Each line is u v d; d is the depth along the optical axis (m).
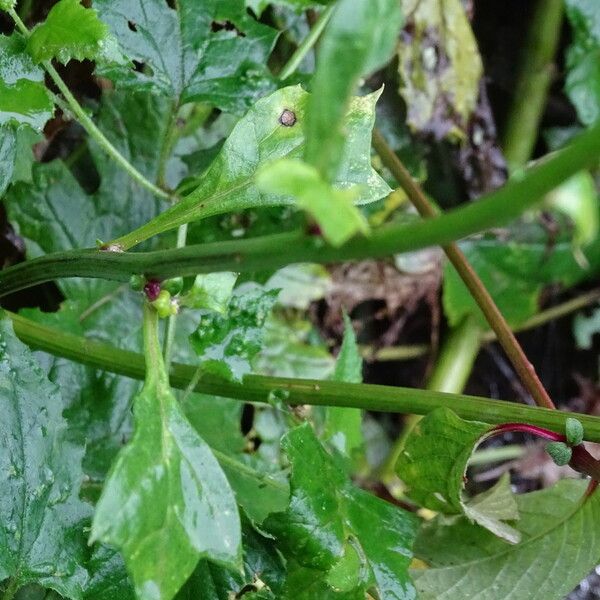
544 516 0.35
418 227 0.20
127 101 0.41
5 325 0.29
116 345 0.41
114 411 0.37
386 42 0.19
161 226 0.27
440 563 0.35
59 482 0.28
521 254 0.60
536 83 0.60
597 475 0.30
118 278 0.26
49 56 0.29
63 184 0.39
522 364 0.35
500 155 0.57
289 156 0.27
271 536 0.29
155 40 0.32
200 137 0.43
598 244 0.61
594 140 0.18
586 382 0.66
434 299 0.60
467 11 0.53
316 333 0.56
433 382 0.61
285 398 0.32
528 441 0.64
